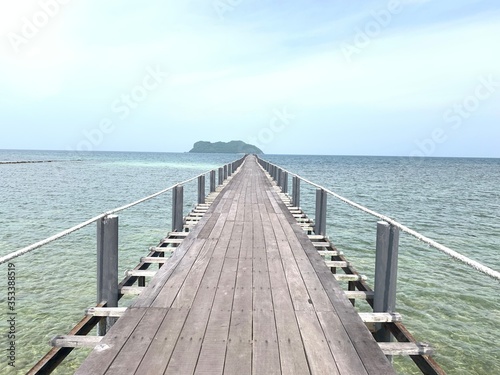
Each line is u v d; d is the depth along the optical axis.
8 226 12.43
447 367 4.76
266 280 3.39
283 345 2.23
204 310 2.71
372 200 21.84
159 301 2.87
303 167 66.50
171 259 4.04
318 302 2.89
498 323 5.84
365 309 6.45
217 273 3.57
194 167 59.22
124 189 25.02
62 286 7.05
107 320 3.48
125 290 3.54
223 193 10.58
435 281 7.57
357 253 9.63
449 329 5.65
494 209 18.59
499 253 10.15
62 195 21.25
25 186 26.17
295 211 8.48
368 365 2.03
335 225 13.51
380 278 3.21
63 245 9.92
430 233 12.70
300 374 1.94
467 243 11.26
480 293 6.96
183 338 2.29
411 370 4.67
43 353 4.90
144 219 14.05
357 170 59.72
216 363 2.02
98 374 1.89
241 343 2.24
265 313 2.68
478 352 5.06
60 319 5.77
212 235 5.23
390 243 3.10
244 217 6.69
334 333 2.39
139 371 1.93
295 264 3.88
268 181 14.83
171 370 1.94
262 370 1.96
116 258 3.36
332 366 2.01
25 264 8.28
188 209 16.83
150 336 2.30
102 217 3.29
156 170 49.94
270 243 4.79
